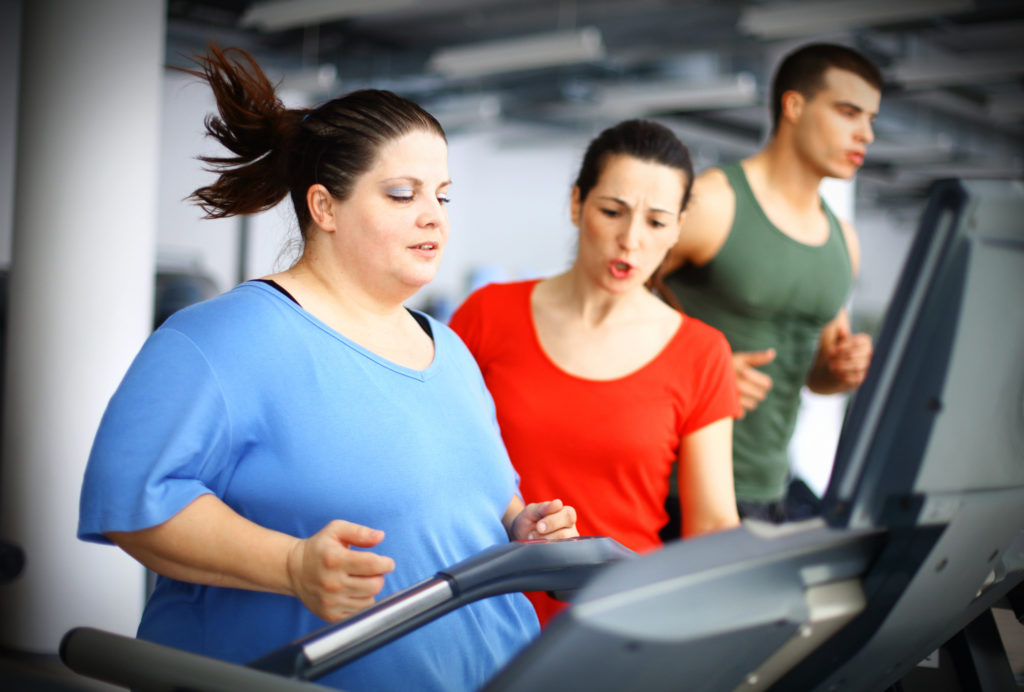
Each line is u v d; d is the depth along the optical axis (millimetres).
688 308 1913
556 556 980
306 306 1015
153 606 969
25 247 3291
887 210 14445
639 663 574
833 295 1892
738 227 1812
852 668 717
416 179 1018
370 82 9164
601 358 1427
